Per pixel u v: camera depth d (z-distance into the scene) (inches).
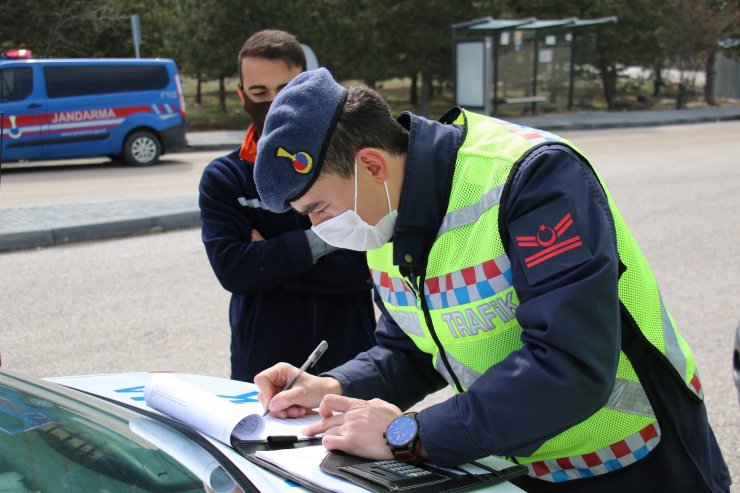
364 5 824.3
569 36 915.4
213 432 63.5
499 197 62.1
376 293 79.7
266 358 107.3
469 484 60.0
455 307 65.6
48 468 55.2
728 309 224.8
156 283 253.3
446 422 61.1
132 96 535.8
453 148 65.2
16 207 357.1
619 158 550.0
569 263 58.1
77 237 312.0
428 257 65.5
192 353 194.9
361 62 833.5
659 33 1024.9
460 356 68.1
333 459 62.9
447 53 876.0
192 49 772.6
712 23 1032.2
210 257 105.5
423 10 839.1
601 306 57.7
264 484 56.7
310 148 62.4
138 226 326.3
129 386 81.1
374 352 79.8
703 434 67.2
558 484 69.2
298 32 757.3
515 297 63.4
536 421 58.4
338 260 105.7
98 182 465.7
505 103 866.8
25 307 229.3
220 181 106.5
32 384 67.2
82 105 519.5
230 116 828.6
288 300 107.4
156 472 56.2
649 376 64.5
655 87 1138.7
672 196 395.9
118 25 796.6
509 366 59.8
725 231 319.6
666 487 66.2
